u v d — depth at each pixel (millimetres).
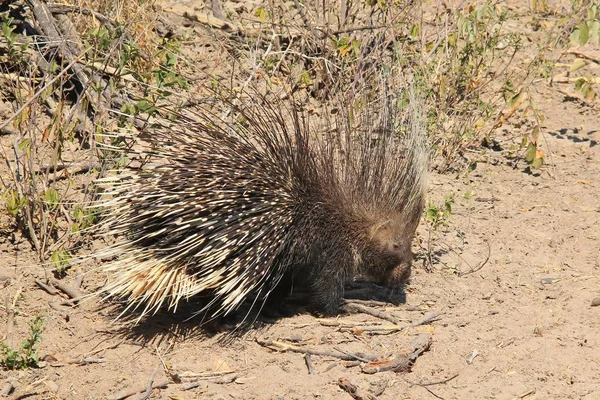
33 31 9875
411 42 10992
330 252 7262
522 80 11391
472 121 10336
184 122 7453
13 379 6324
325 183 7273
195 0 12016
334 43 10359
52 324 6926
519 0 13586
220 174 6750
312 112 9859
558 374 6539
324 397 6211
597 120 11180
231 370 6512
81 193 8430
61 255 7438
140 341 6812
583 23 9484
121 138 8055
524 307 7496
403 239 7387
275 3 11750
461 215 9047
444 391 6340
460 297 7680
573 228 8805
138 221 6676
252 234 6770
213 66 10602
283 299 7590
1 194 7969
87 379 6336
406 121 8680
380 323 7246
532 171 10062
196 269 6773
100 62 8852
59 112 7879
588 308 7426
